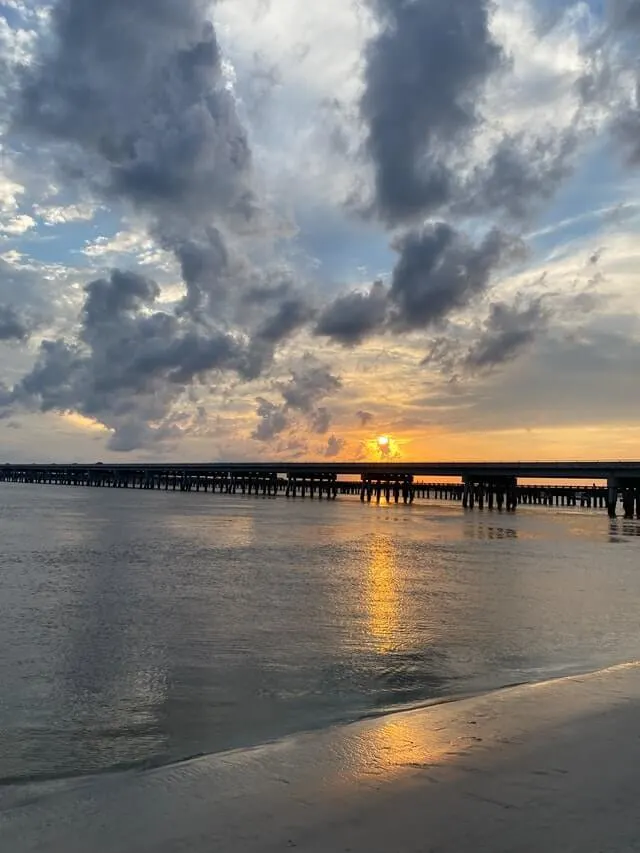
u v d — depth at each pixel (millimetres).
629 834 6102
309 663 14188
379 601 21922
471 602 21984
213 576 27109
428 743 8797
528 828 6246
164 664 13977
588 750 8422
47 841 6242
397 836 6160
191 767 8156
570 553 39906
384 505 125375
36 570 28078
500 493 111812
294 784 7492
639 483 90500
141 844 6148
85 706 11344
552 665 14266
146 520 61844
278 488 188875
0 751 9328
